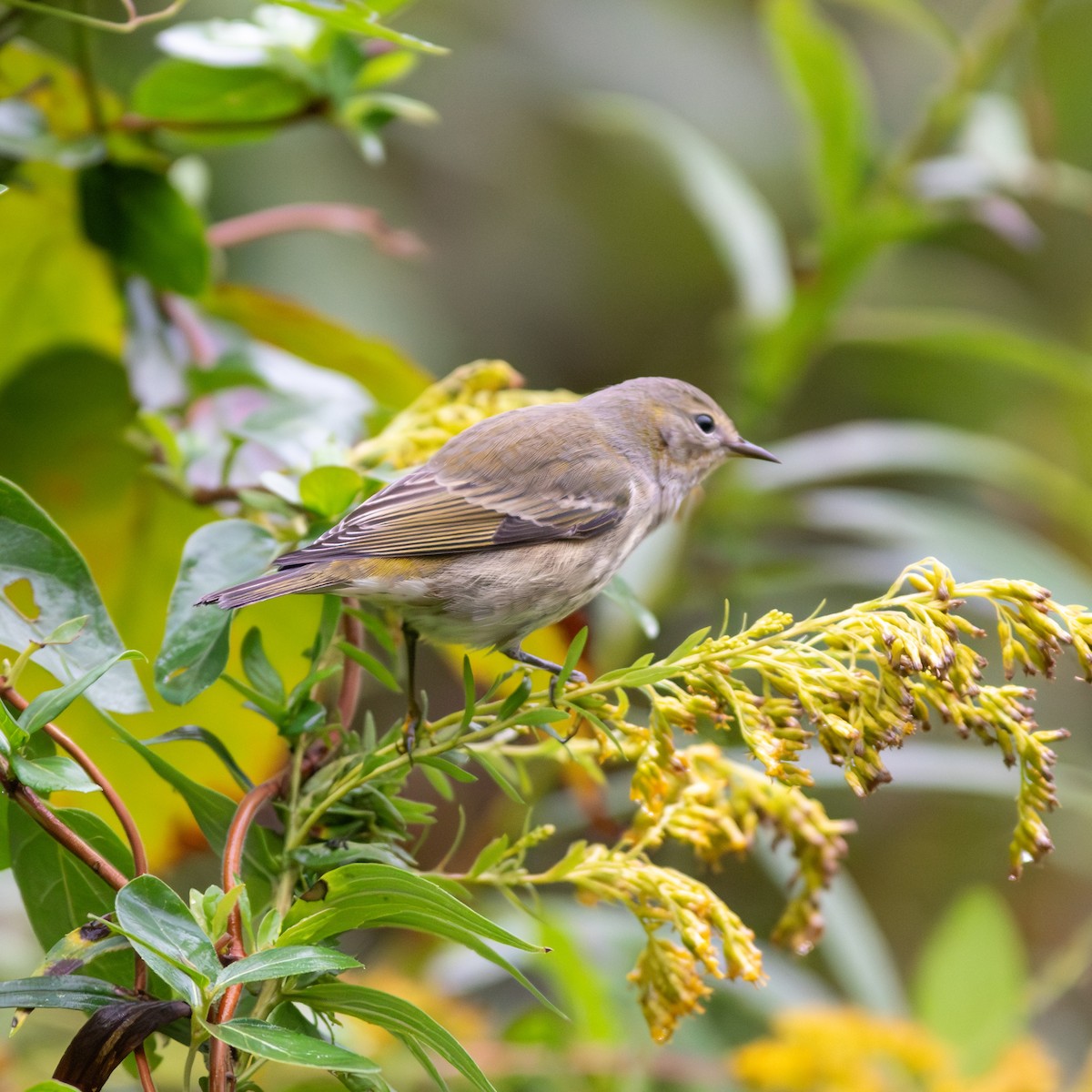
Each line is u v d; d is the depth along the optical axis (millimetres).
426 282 13133
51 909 5293
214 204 11930
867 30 16484
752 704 4926
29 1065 6996
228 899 4461
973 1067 8438
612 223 14914
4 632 5117
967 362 14984
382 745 5438
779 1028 7789
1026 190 10406
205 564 5973
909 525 10203
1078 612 4848
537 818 9133
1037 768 4742
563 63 14859
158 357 7719
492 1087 4375
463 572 7043
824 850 5949
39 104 7461
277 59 7254
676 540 10336
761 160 15031
